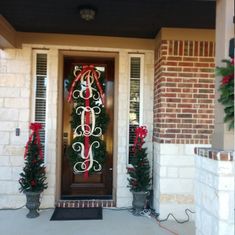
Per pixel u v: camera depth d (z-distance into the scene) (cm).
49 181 467
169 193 428
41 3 354
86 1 348
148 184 447
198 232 288
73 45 466
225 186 241
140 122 480
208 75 435
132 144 482
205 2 346
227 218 240
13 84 460
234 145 257
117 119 477
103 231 380
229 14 263
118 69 477
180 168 430
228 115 253
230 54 257
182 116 431
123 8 365
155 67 469
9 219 416
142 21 408
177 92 431
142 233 377
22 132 461
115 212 454
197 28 432
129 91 482
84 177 492
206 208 267
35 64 471
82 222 410
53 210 456
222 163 241
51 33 462
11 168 459
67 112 490
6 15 390
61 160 483
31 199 423
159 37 446
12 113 460
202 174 278
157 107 452
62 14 387
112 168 492
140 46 477
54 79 469
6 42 426
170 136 430
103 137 493
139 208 442
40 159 433
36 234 366
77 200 479
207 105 434
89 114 490
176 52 432
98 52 475
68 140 491
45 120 470
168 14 383
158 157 439
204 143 432
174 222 418
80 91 490
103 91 492
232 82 249
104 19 402
